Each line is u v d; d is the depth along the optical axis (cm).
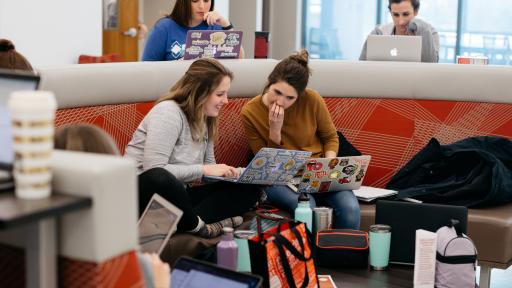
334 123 500
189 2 494
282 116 425
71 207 156
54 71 365
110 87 390
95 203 161
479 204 435
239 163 468
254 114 444
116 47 890
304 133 447
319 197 435
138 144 376
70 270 166
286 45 1195
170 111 371
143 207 338
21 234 169
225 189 383
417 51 521
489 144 468
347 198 420
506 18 1122
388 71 499
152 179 334
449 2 1142
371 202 448
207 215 370
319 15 1220
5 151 179
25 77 190
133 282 171
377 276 351
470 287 338
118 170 166
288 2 1184
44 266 160
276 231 305
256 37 516
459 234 345
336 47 1224
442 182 456
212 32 461
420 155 470
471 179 442
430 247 330
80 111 378
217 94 379
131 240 171
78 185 162
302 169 423
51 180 165
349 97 500
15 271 173
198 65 378
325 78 496
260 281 226
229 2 1096
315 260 360
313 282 307
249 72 470
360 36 1213
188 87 376
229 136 462
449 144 484
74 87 372
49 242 160
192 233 351
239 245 313
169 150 369
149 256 209
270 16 1172
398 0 619
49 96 160
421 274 331
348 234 366
